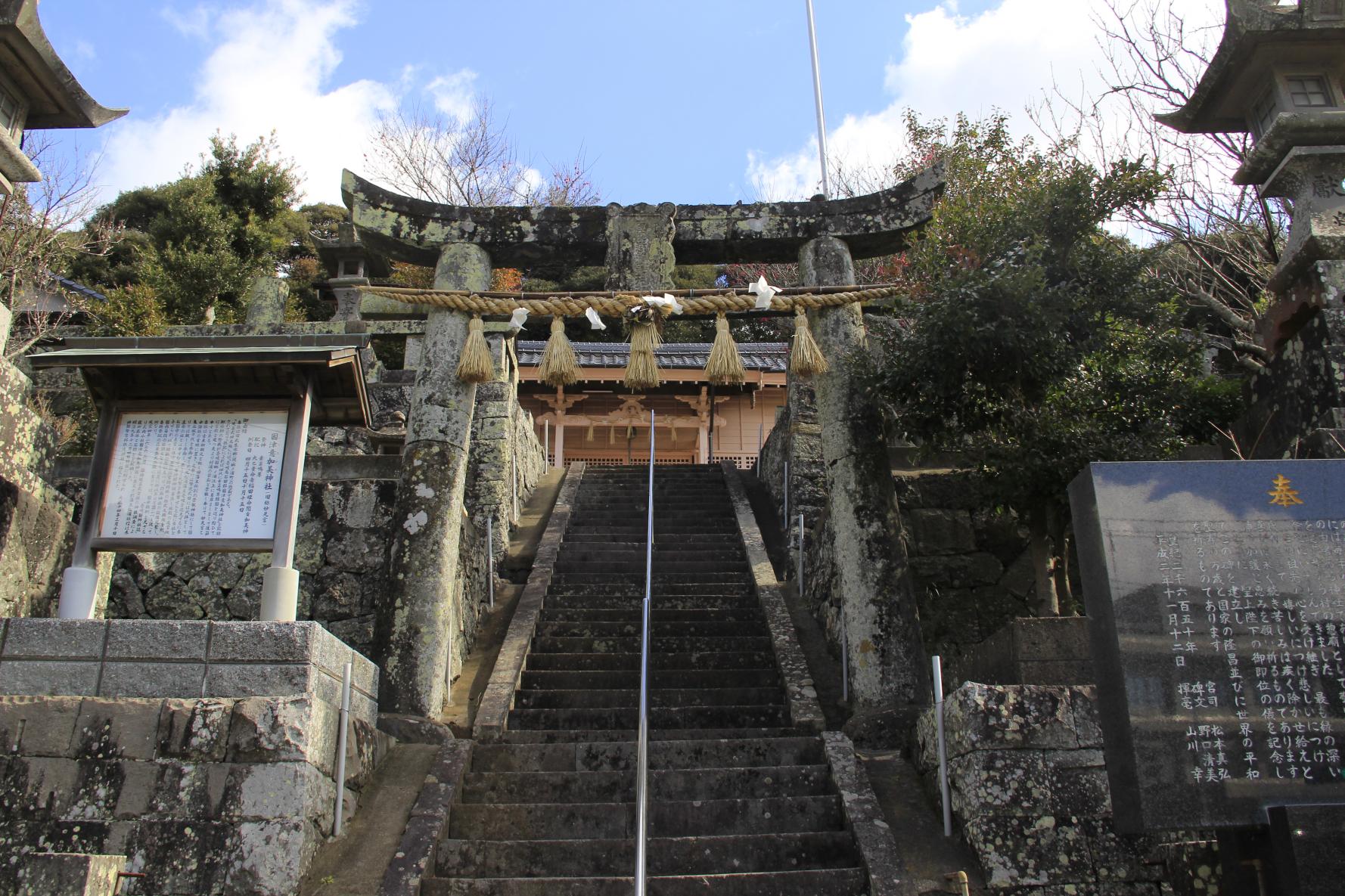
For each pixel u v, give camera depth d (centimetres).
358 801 684
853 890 610
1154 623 525
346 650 706
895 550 885
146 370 738
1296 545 537
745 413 2189
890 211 1003
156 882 566
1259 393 946
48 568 805
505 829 683
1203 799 495
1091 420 885
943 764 661
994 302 834
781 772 734
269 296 1778
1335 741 505
